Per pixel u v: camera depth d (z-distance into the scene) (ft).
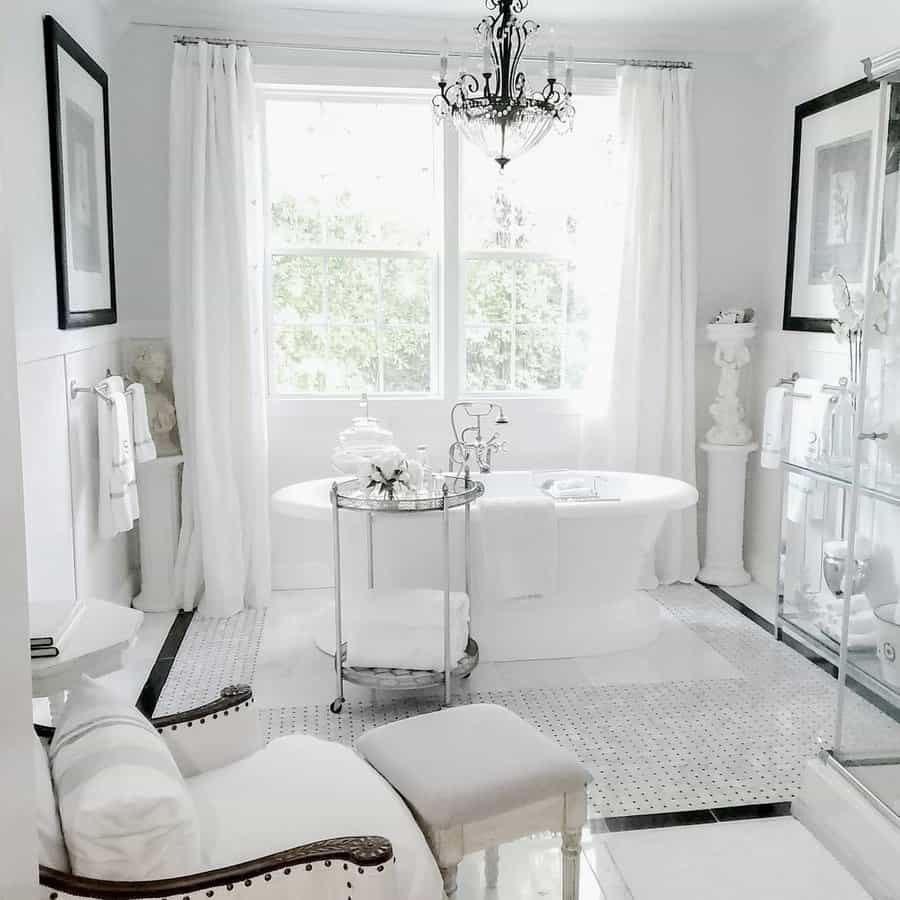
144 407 13.38
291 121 16.16
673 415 16.35
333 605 13.98
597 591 13.87
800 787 9.16
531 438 16.81
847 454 12.16
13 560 3.43
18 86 9.80
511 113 11.15
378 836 5.26
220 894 4.94
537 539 13.04
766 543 16.55
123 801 4.88
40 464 10.23
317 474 16.43
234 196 14.78
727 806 9.29
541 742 7.09
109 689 6.33
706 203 16.78
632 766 10.07
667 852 8.53
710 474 16.52
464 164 16.56
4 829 3.29
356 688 12.22
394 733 7.24
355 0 14.32
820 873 8.21
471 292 16.90
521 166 16.70
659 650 13.48
